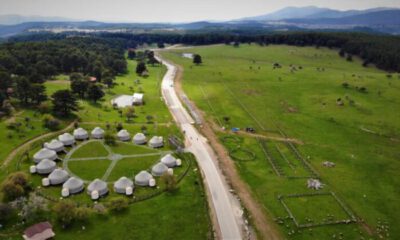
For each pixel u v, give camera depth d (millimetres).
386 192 83125
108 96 153375
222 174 88812
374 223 70750
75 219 65000
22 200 67938
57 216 65688
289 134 118312
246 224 68750
